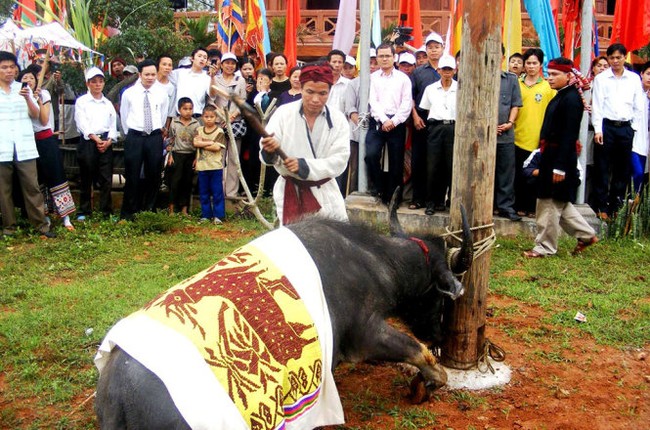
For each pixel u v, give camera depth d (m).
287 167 4.77
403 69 9.66
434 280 4.39
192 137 9.77
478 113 4.50
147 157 9.61
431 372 4.16
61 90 10.92
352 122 9.35
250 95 10.24
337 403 3.50
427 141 8.79
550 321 5.95
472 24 4.42
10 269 7.30
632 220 8.73
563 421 4.34
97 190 10.89
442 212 9.03
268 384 3.00
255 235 8.98
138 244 8.46
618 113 9.21
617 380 4.92
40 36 10.43
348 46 11.36
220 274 3.34
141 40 13.70
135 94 9.57
